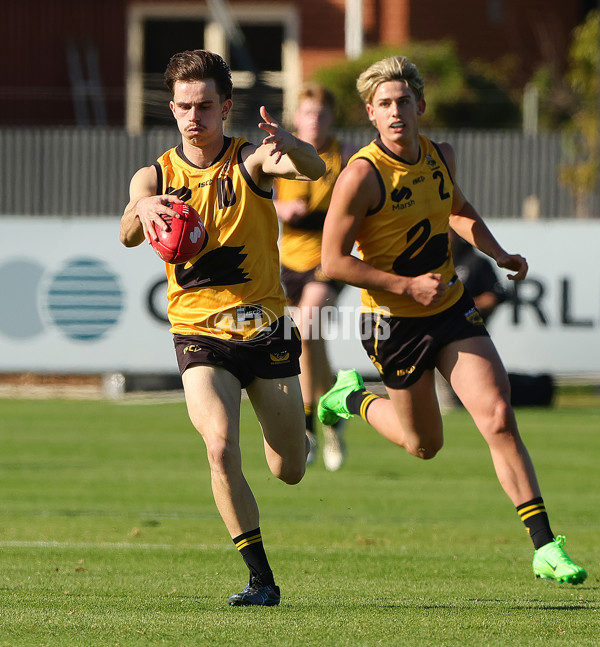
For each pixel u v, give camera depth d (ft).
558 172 249.55
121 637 49.06
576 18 339.16
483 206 250.78
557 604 58.44
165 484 112.78
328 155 107.86
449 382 66.28
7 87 326.65
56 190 250.16
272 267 58.34
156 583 64.34
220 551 76.95
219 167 57.47
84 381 236.84
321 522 91.50
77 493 105.91
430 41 335.26
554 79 309.01
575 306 194.29
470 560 74.59
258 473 120.78
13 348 194.39
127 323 194.70
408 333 67.10
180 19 334.03
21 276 194.29
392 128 65.05
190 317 57.82
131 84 328.70
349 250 65.82
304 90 108.17
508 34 337.31
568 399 220.23
